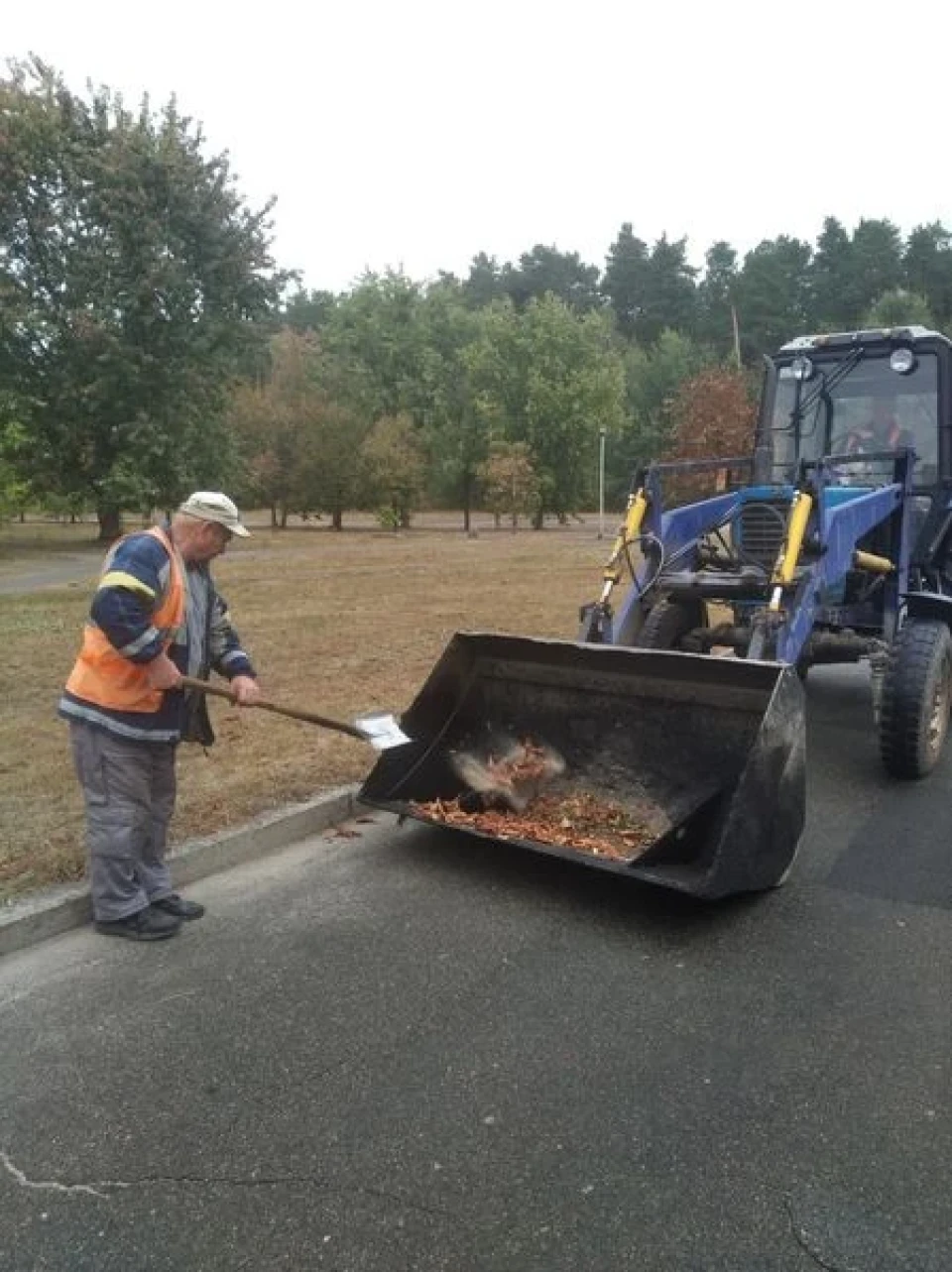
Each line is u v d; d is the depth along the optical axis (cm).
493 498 3794
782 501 607
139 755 390
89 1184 261
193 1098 296
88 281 2575
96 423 2692
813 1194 254
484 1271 232
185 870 453
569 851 429
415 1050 318
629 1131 279
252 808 513
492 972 368
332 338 5272
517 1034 327
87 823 392
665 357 6069
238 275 2758
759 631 513
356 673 858
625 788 477
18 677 854
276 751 615
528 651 499
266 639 1036
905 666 586
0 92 2525
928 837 508
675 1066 309
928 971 369
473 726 523
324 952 385
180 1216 249
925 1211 248
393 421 3778
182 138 2700
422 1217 248
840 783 598
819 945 390
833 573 558
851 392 741
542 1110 288
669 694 464
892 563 649
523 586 1588
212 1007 345
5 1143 277
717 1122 282
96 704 381
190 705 415
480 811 495
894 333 720
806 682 894
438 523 4681
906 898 433
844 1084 300
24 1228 246
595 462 4266
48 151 2580
